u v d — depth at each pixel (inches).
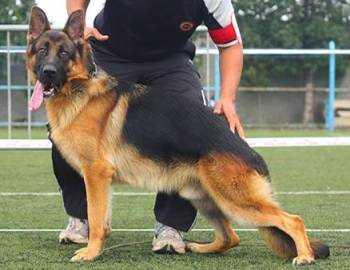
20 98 951.6
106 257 230.4
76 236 252.8
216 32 243.4
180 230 241.3
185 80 246.7
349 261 221.8
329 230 285.1
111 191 224.8
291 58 1133.1
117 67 249.1
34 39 231.6
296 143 450.9
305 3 1202.0
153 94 226.7
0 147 407.8
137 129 223.1
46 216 318.7
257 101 1113.4
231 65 244.7
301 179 469.1
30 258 226.8
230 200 217.8
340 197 385.4
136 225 300.0
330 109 1001.5
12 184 439.2
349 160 604.4
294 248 222.1
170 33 242.1
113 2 240.1
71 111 222.1
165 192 229.5
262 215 217.6
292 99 1112.8
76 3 249.8
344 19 1231.5
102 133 222.7
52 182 449.7
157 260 226.4
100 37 236.1
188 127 219.1
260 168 220.7
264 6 1176.8
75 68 223.1
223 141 218.5
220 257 232.4
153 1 234.5
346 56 1152.2
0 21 1034.1
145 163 223.1
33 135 770.8
